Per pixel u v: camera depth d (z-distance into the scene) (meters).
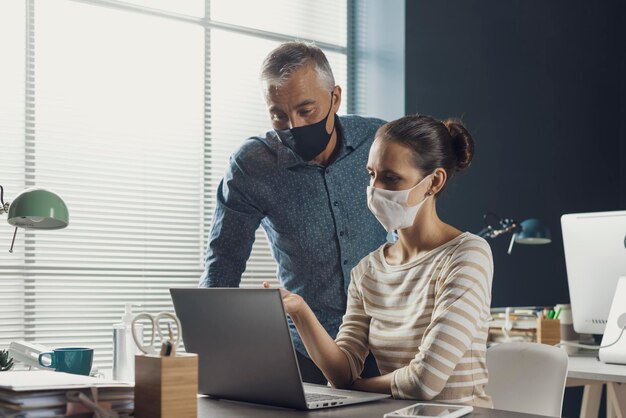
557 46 4.26
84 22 3.21
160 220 3.36
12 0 3.05
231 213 2.23
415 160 1.56
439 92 3.70
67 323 3.13
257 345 1.32
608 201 4.46
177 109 3.41
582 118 4.36
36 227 1.99
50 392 1.08
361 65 3.80
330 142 2.18
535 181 4.08
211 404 1.38
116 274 3.23
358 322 1.69
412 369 1.44
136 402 1.14
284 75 2.04
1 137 3.02
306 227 2.22
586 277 2.72
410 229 1.61
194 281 3.44
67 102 3.16
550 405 1.86
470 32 3.85
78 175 3.18
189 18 3.45
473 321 1.45
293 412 1.28
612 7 4.58
